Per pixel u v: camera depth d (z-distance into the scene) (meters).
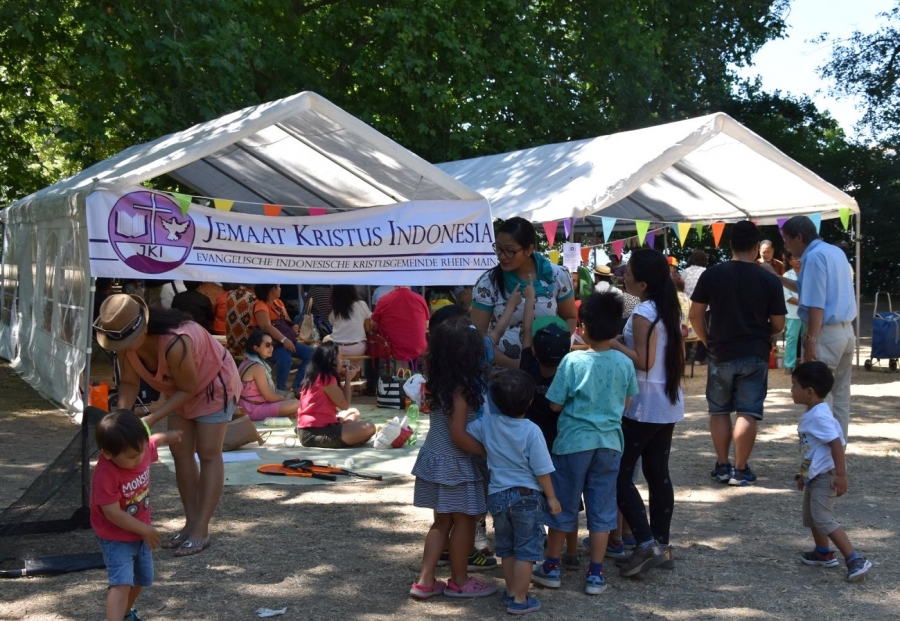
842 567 4.95
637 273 4.95
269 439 8.50
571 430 4.55
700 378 12.65
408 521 5.85
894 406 10.12
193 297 10.26
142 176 8.23
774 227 25.69
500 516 4.36
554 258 10.74
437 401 4.45
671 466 7.39
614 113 21.09
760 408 6.71
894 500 6.27
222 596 4.55
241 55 15.54
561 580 4.80
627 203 14.17
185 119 15.46
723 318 6.65
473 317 5.10
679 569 4.95
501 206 11.22
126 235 8.18
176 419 5.32
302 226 9.12
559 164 12.27
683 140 10.69
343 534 5.58
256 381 9.34
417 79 17.91
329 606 4.43
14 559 4.98
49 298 11.05
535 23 19.66
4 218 15.27
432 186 10.10
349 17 18.09
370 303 14.63
